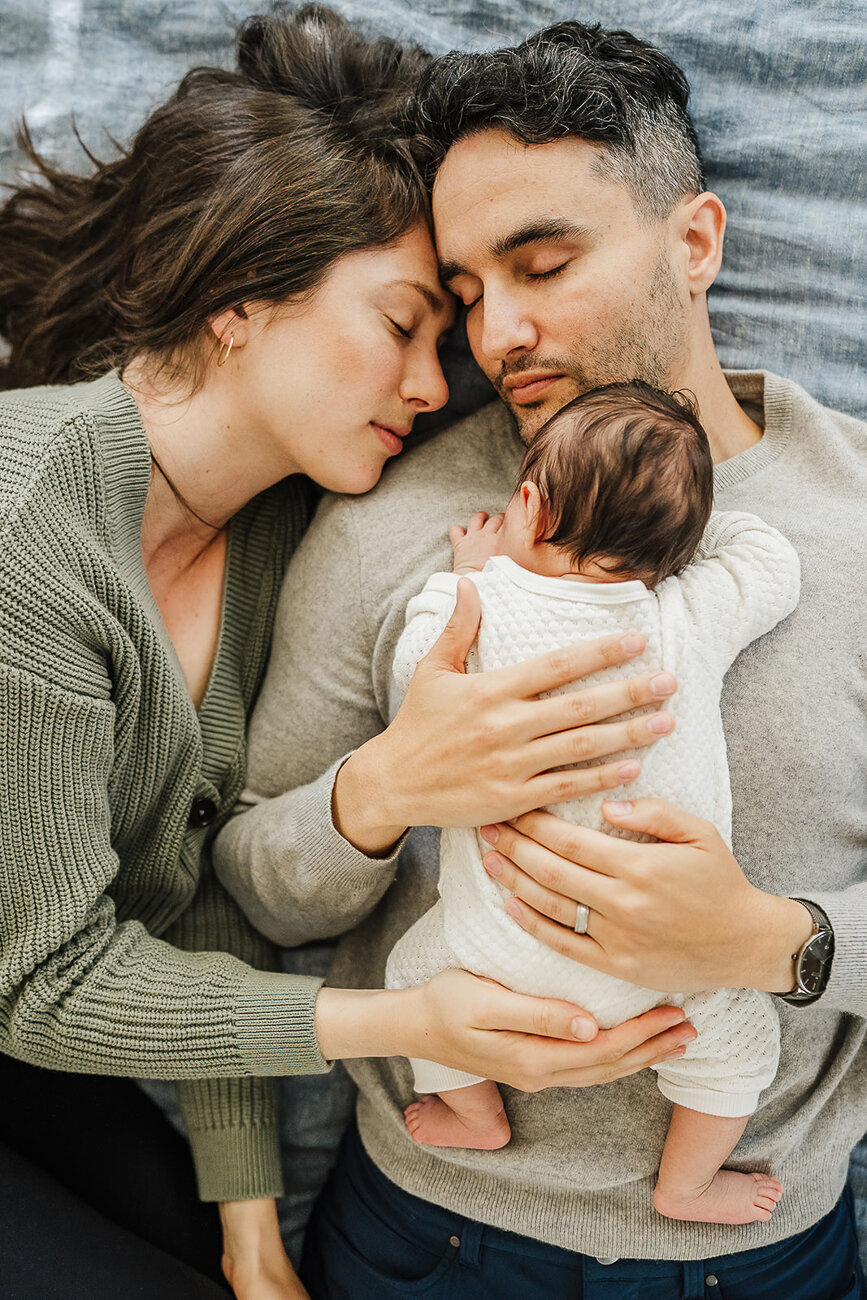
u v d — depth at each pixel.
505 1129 1.06
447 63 1.08
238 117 1.13
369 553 1.14
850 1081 1.13
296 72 1.17
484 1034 0.93
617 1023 0.96
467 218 1.04
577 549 0.93
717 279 1.36
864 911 0.96
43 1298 1.04
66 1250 1.08
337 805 1.04
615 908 0.88
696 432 0.93
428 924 1.03
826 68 1.31
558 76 0.99
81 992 1.03
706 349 1.16
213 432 1.14
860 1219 1.33
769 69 1.32
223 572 1.26
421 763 0.94
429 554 1.12
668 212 1.08
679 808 0.90
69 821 1.00
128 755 1.10
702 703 0.93
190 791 1.15
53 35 1.44
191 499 1.18
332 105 1.15
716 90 1.33
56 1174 1.20
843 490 1.11
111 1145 1.23
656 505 0.91
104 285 1.25
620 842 0.89
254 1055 1.03
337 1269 1.21
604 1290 1.09
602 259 1.04
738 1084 0.97
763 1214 1.05
